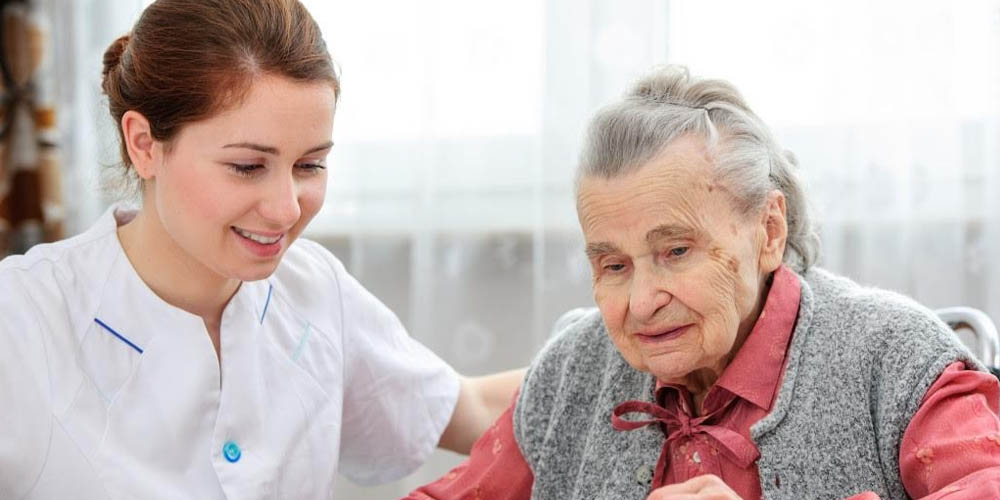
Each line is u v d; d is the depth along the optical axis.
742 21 2.10
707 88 1.22
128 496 1.30
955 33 1.97
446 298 2.40
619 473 1.29
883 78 2.01
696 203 1.15
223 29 1.18
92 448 1.30
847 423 1.16
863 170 2.04
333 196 2.49
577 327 1.44
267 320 1.48
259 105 1.17
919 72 1.99
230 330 1.41
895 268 2.03
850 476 1.15
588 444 1.34
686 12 2.14
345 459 1.66
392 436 1.62
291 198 1.21
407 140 2.44
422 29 2.38
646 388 1.31
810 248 1.33
